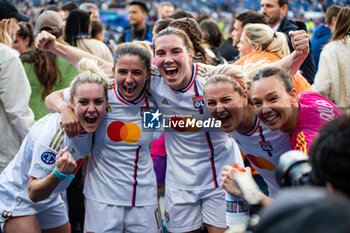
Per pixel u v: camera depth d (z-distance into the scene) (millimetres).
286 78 1855
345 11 3314
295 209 620
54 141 2201
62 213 2531
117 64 2211
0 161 2822
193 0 15062
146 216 2424
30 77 3270
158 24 3119
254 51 3006
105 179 2359
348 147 836
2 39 2855
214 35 3809
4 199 2342
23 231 2295
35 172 2178
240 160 2586
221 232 2486
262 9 4117
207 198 2498
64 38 4012
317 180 911
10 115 2793
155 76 2363
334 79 3316
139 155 2371
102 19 11062
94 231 2375
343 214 594
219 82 2057
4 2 2811
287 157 1113
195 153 2428
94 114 2160
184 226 2504
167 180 2547
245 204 1993
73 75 3303
